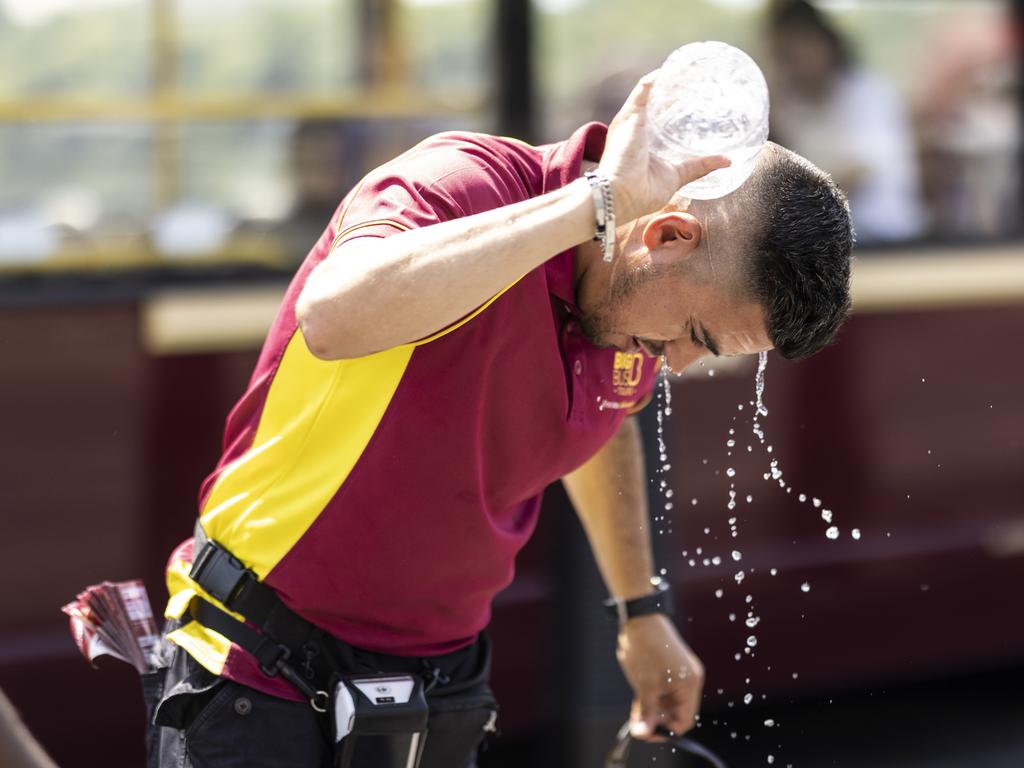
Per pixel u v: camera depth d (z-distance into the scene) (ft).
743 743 22.76
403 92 18.92
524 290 10.22
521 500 11.49
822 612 23.30
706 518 22.44
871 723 23.77
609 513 13.05
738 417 22.47
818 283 9.95
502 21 19.24
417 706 10.91
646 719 13.47
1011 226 23.72
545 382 10.67
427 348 10.19
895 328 23.43
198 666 10.96
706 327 10.27
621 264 10.28
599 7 19.77
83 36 17.49
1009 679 25.93
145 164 18.19
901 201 23.02
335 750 10.96
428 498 10.68
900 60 22.29
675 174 9.36
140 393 19.25
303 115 18.60
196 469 19.66
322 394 10.52
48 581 19.06
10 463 18.74
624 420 12.78
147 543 19.52
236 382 19.62
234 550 11.02
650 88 9.40
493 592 11.82
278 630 10.94
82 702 19.21
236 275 19.08
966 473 24.22
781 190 10.00
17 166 17.69
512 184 10.43
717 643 22.74
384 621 11.27
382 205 9.75
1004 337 24.16
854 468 23.45
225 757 10.84
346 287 9.11
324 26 18.44
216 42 18.02
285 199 18.86
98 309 18.76
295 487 10.77
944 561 24.04
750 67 9.53
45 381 18.76
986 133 23.06
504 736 20.83
